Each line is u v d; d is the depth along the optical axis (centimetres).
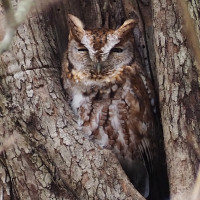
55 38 766
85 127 729
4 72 683
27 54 693
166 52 668
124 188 638
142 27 782
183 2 375
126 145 733
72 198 653
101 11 793
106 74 727
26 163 663
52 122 662
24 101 670
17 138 663
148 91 752
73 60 739
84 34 726
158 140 771
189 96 650
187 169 634
